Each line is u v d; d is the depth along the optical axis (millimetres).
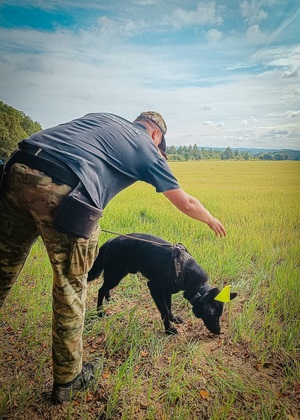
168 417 2156
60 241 1994
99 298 3441
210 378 2520
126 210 7617
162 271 3121
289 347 2809
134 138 2287
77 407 2223
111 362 2693
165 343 2959
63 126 2172
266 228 6453
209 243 5418
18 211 2094
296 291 3756
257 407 2236
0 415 2121
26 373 2512
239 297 3803
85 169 1971
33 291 3736
